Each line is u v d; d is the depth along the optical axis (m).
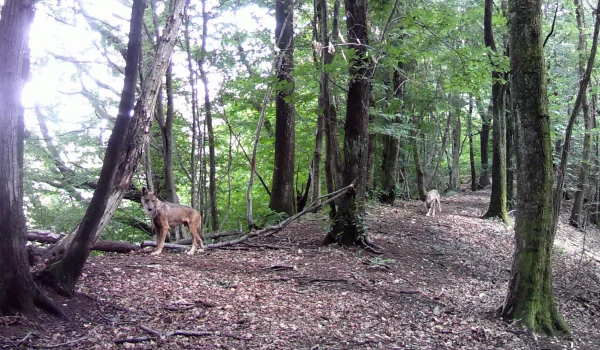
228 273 8.05
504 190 16.84
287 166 14.88
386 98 15.65
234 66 13.30
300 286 7.73
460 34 11.07
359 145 10.37
